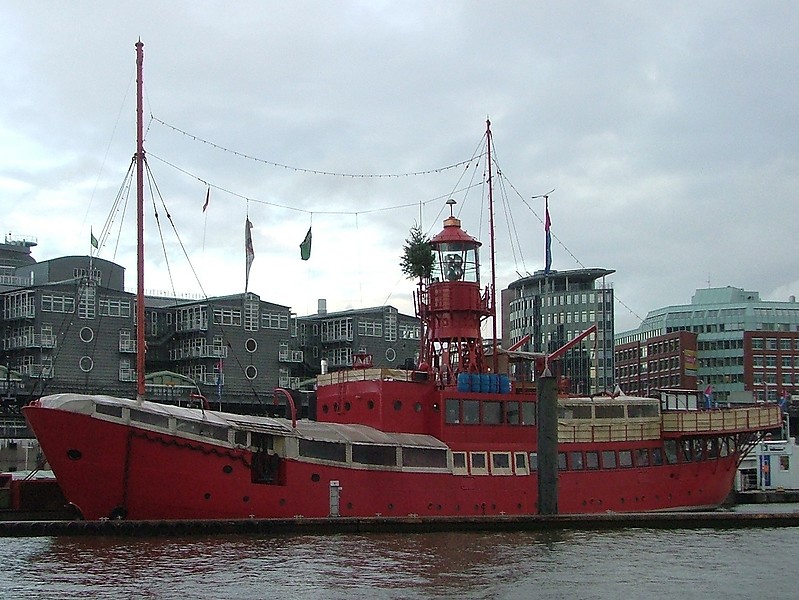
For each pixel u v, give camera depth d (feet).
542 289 610.65
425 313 192.75
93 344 438.81
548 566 130.62
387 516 165.37
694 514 175.63
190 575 120.67
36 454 347.77
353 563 130.31
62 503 164.35
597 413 197.57
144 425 150.00
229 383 472.03
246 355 482.69
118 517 151.02
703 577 123.85
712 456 214.69
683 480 205.77
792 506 256.52
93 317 440.04
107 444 148.56
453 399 181.16
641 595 112.57
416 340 547.49
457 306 190.39
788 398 460.14
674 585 118.62
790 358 646.74
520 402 187.62
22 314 429.38
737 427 209.77
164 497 151.64
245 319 484.74
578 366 585.63
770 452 313.73
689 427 205.26
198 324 470.39
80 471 148.56
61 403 146.92
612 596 111.75
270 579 118.83
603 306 591.37
